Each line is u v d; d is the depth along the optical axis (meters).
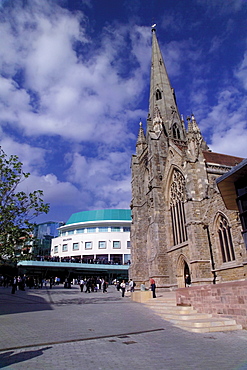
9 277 61.62
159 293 38.31
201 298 19.36
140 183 57.72
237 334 14.17
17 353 10.12
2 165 25.89
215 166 41.16
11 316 19.27
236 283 16.23
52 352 10.22
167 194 45.81
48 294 40.09
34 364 8.72
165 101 61.50
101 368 8.41
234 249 29.59
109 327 15.35
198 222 35.25
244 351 10.72
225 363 9.07
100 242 105.06
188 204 36.62
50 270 78.25
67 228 113.31
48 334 13.22
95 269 81.12
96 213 115.31
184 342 12.27
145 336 13.37
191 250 34.72
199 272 33.06
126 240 105.56
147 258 50.94
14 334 13.20
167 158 46.66
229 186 16.19
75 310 22.77
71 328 14.87
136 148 62.25
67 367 8.43
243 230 13.78
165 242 43.97
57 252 110.38
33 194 26.88
